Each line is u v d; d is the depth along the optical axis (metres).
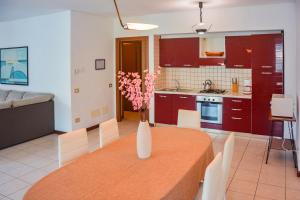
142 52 6.38
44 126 5.64
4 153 4.66
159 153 2.62
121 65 6.73
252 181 3.53
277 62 4.90
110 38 6.46
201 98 5.62
